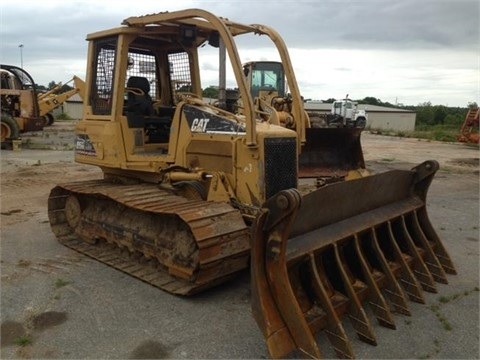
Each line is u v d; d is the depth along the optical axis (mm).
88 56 6355
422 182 5520
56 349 3773
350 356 3572
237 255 4559
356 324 3934
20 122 18078
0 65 18922
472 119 25859
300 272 3855
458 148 22672
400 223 5113
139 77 6383
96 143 6301
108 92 6098
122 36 5777
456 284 5191
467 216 8391
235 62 4684
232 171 5020
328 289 4012
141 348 3791
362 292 4191
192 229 4273
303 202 3740
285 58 5559
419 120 57750
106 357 3662
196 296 4750
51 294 4789
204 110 5371
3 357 3660
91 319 4266
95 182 6645
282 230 3352
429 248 5273
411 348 3842
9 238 6707
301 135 5625
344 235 4215
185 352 3738
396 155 18859
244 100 4691
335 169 8281
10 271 5422
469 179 12906
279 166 4965
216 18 4793
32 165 13391
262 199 4816
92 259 5820
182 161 5539
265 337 3395
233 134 5008
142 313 4383
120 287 4965
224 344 3861
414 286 4711
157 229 5125
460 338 4020
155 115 6449
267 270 3475
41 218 7824
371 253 4641
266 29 5535
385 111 49688
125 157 5980
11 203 8906
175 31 5895
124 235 5508
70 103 42469
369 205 4801
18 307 4504
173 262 4793
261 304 3416
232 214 4637
